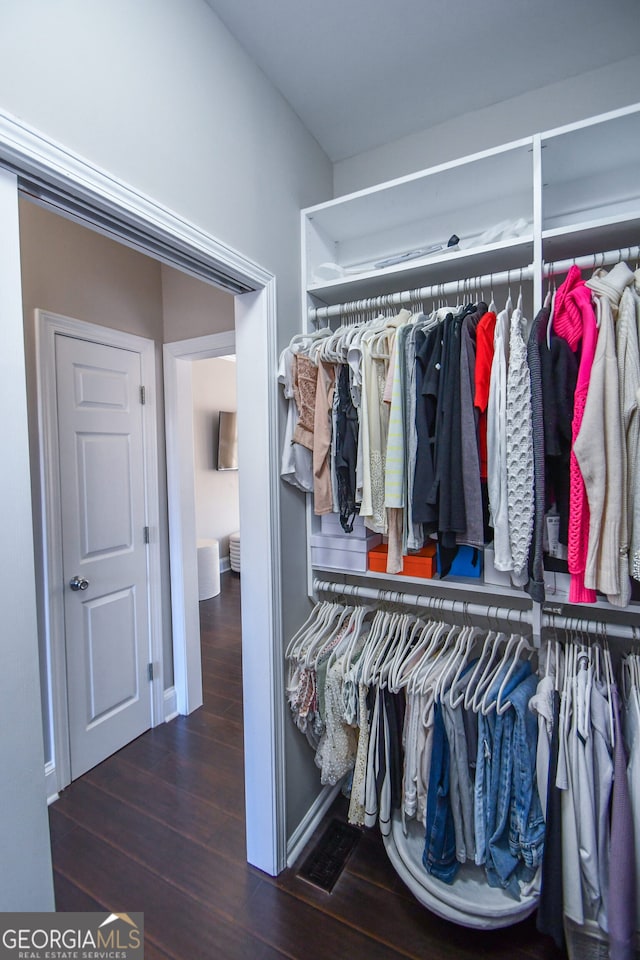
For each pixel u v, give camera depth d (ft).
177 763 6.75
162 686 7.82
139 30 3.25
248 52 4.46
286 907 4.48
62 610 6.17
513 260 4.59
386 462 4.28
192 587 8.18
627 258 3.74
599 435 3.35
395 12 4.09
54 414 6.03
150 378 7.58
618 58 4.70
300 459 4.98
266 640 4.78
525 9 4.10
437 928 4.26
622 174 4.57
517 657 4.42
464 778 4.10
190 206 3.69
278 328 4.87
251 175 4.48
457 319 4.08
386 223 5.63
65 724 6.21
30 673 2.67
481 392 3.89
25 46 2.51
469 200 5.12
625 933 3.30
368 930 4.25
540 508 3.65
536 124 5.13
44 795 2.75
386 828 4.61
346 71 4.76
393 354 4.25
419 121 5.58
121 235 3.43
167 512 7.99
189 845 5.24
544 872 3.63
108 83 3.00
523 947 4.08
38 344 5.82
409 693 4.33
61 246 6.17
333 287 5.35
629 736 3.66
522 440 3.70
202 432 15.72
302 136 5.49
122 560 7.11
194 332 7.54
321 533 5.48
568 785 3.56
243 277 4.37
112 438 6.93
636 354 3.38
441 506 3.92
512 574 4.08
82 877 4.82
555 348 3.67
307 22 4.15
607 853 3.53
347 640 5.08
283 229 5.03
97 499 6.68
